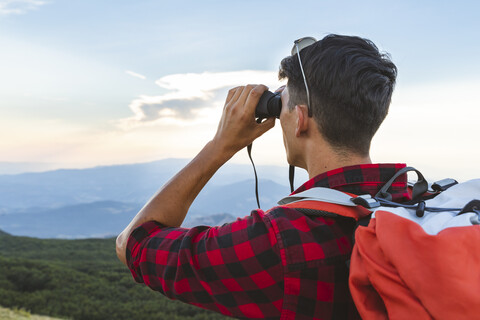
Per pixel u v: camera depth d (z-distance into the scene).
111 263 50.41
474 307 0.75
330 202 1.01
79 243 76.75
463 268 0.78
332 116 1.04
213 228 1.07
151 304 33.31
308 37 1.11
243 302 1.01
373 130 1.04
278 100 1.14
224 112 1.19
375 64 1.01
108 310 31.70
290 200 1.10
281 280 0.97
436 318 0.77
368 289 0.89
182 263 1.02
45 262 44.75
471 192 1.08
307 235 0.98
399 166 1.07
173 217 1.17
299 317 0.96
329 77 1.01
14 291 33.94
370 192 1.05
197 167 1.18
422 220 0.96
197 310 31.80
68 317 30.20
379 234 0.87
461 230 0.84
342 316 0.98
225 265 0.98
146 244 1.11
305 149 1.11
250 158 1.20
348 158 1.07
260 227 1.00
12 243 72.75
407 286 0.81
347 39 1.06
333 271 0.97
